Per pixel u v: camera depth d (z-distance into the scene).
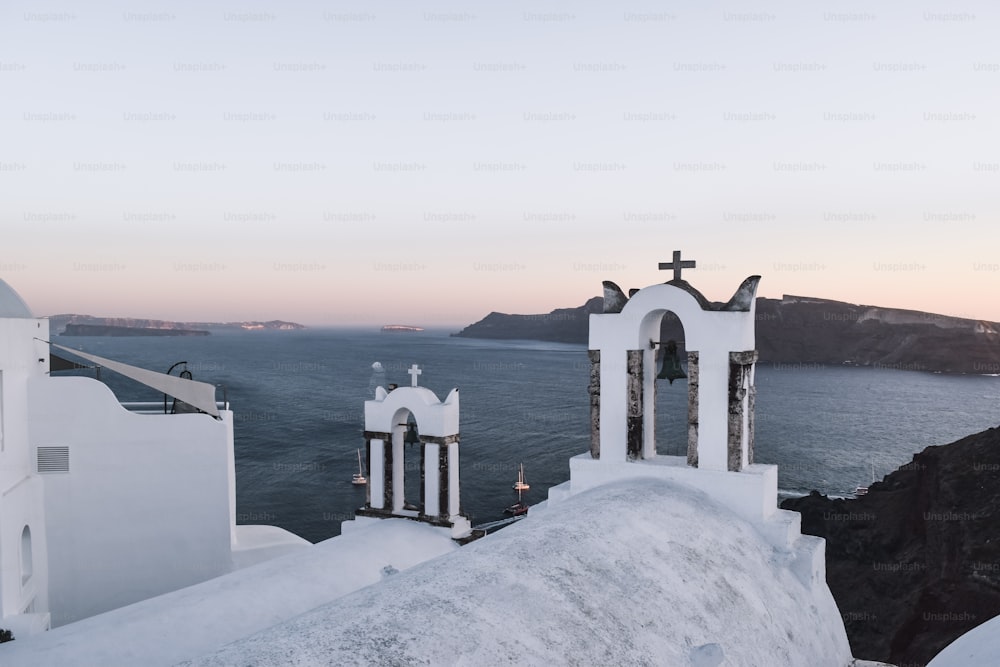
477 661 5.91
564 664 6.33
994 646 7.25
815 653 9.91
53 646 9.59
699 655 7.31
